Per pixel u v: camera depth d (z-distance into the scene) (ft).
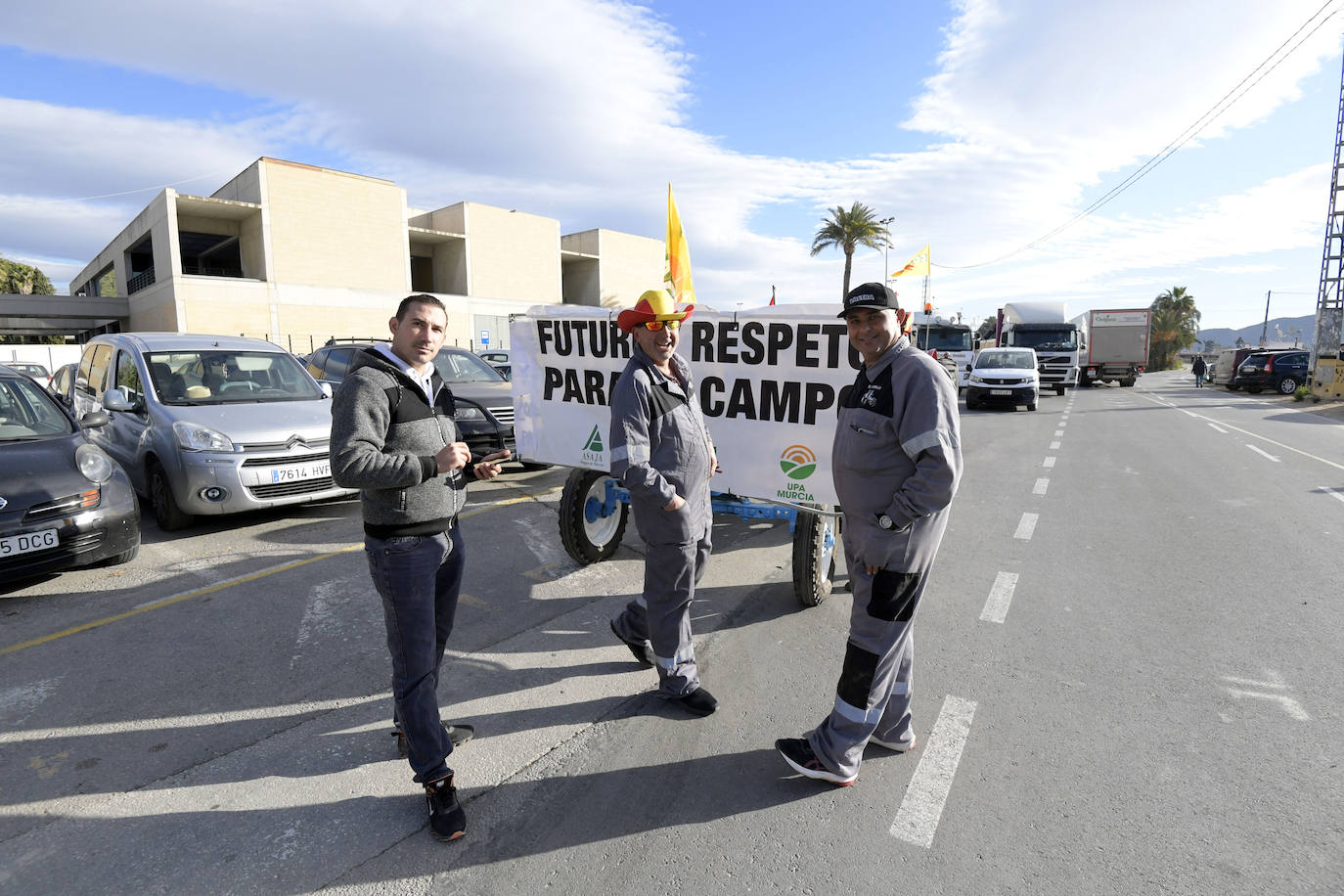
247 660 12.37
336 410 7.74
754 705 10.98
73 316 122.62
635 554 18.38
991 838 8.00
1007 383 57.72
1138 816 8.32
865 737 8.80
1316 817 8.25
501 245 133.08
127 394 22.44
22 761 9.51
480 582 16.28
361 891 7.32
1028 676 11.78
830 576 15.65
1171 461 32.73
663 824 8.32
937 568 17.30
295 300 103.81
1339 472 29.50
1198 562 17.54
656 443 9.99
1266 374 84.23
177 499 19.53
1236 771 9.15
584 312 16.17
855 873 7.51
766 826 8.26
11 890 7.30
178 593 15.46
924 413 7.80
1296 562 17.43
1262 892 7.14
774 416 14.33
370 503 8.09
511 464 30.94
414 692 8.23
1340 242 75.72
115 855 7.82
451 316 125.18
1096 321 95.40
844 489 8.63
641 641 11.76
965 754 9.62
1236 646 12.82
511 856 7.82
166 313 98.02
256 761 9.53
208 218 105.70
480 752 9.75
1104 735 10.03
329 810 8.58
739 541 19.84
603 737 10.13
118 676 11.81
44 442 16.52
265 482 19.88
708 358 14.80
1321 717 10.40
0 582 14.57
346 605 14.78
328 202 106.32
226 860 7.75
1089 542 19.45
